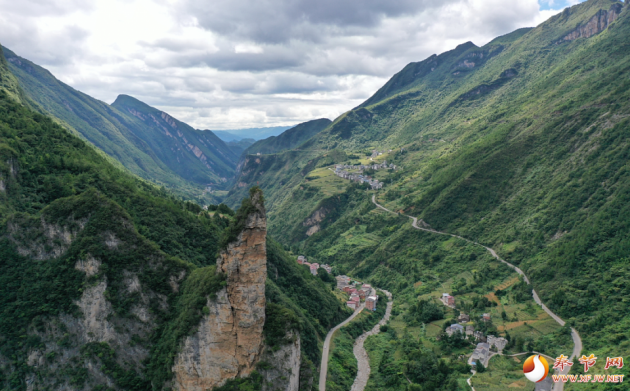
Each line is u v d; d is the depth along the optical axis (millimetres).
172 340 75938
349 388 110875
